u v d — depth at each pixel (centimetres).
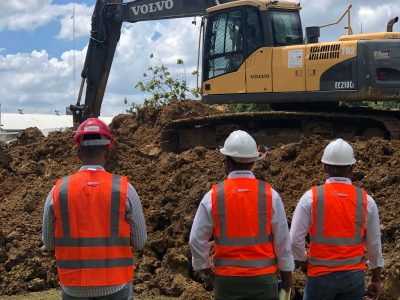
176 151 1294
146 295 779
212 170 966
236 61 1226
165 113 1364
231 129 1244
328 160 455
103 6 1576
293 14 1241
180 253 816
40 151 1250
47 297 782
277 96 1190
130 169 1089
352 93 1127
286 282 426
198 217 421
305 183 925
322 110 1238
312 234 449
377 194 839
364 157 957
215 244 423
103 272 386
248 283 411
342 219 441
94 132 404
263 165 988
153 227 898
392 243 754
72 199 391
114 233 390
